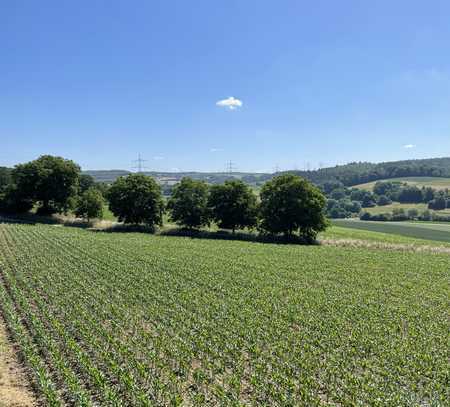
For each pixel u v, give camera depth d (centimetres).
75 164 9575
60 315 2436
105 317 2402
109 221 9131
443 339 2184
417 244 7344
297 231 8238
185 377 1636
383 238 8412
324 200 7656
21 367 1725
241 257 5081
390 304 2969
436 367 1781
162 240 6681
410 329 2358
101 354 1802
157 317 2422
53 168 9250
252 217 7831
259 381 1577
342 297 3125
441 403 1468
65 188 9344
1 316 2386
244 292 3186
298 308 2744
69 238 6225
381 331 2294
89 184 15250
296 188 7538
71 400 1466
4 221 8606
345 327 2364
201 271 4016
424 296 3250
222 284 3441
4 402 1433
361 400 1460
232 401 1410
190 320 2388
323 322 2425
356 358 1894
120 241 6219
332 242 7356
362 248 6794
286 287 3431
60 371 1639
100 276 3616
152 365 1750
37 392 1515
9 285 3183
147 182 8306
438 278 4069
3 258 4356
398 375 1703
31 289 3012
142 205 8075
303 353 1922
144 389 1530
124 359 1783
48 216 9375
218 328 2256
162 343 1964
